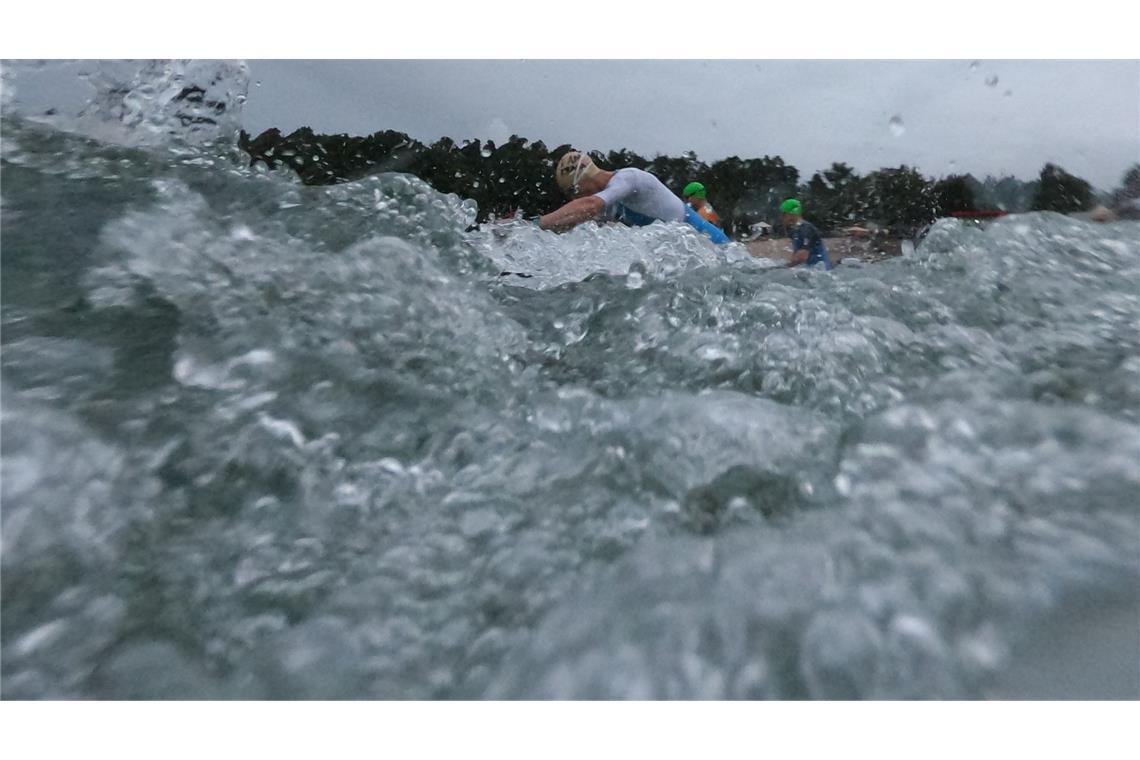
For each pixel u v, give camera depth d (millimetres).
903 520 1232
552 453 1514
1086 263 2584
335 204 2463
